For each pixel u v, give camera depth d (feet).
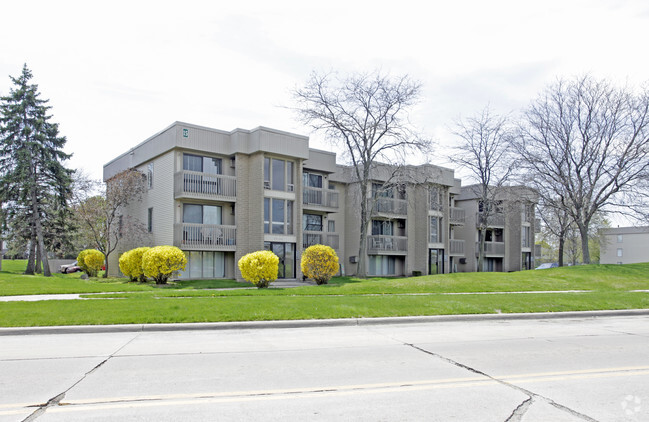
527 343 31.60
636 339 33.55
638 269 89.25
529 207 133.39
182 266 72.90
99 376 22.24
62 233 112.27
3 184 101.81
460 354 27.81
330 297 52.44
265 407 17.85
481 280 76.07
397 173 98.27
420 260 115.34
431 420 16.70
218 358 26.30
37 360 25.61
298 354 27.48
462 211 133.39
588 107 101.50
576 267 93.56
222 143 86.94
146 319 36.83
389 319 40.52
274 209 89.04
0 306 42.01
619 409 18.06
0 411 17.16
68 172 109.91
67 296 52.39
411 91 91.40
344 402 18.51
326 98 92.27
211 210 86.84
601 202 101.71
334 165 103.76
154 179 90.17
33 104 104.88
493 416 17.15
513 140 111.34
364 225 95.20
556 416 17.22
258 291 59.41
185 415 16.93
